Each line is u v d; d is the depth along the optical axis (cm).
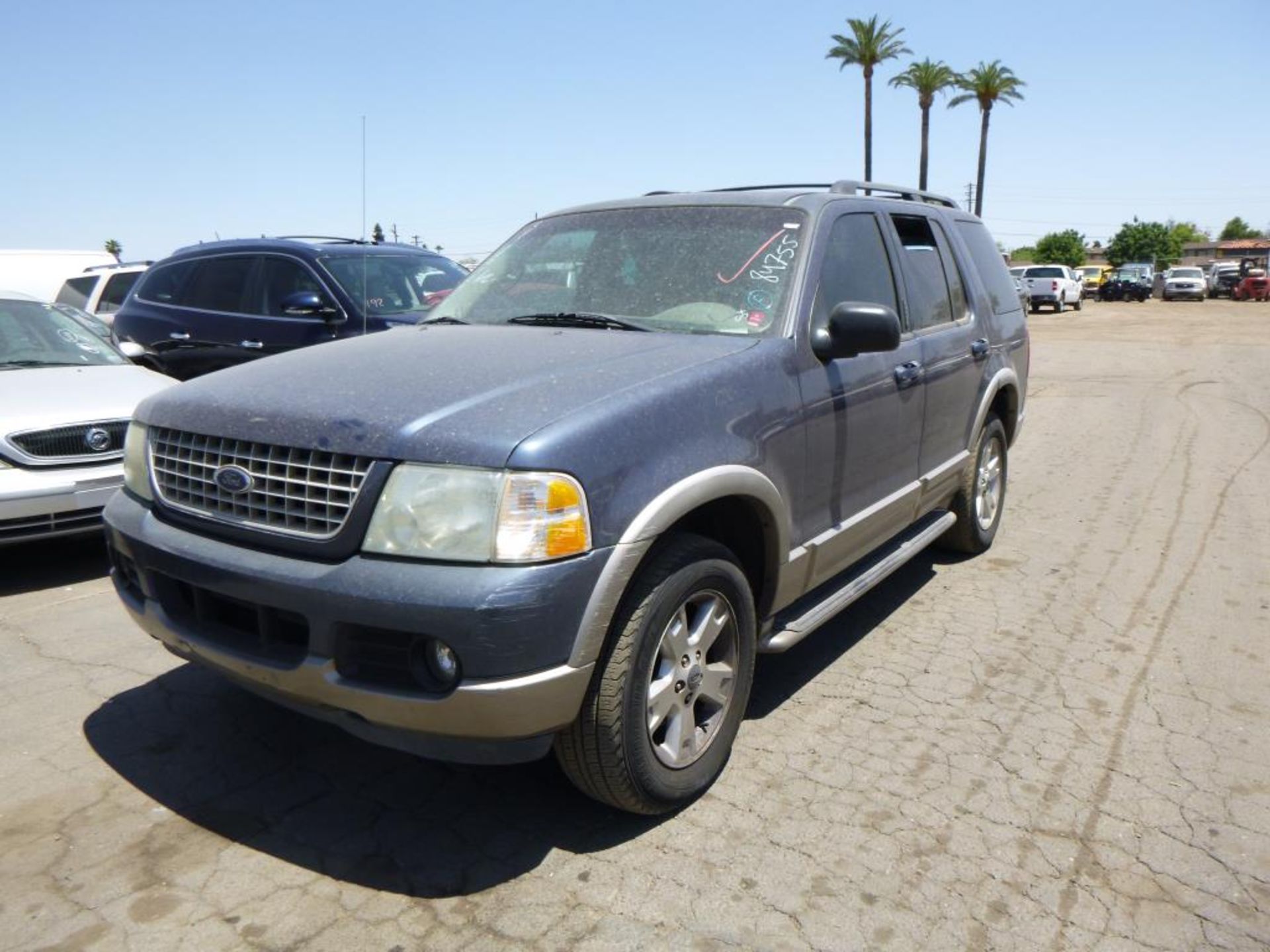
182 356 847
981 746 356
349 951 252
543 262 425
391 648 261
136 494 335
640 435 282
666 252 398
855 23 4331
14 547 616
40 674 420
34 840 298
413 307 789
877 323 349
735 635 325
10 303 676
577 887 277
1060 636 460
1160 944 255
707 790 326
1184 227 14550
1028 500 725
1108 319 3136
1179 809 316
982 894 274
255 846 296
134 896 272
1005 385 571
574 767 289
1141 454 884
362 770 341
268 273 802
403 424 269
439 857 291
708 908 268
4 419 524
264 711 384
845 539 390
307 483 275
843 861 288
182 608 312
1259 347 1906
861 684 408
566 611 259
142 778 334
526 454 257
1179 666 425
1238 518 662
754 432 323
